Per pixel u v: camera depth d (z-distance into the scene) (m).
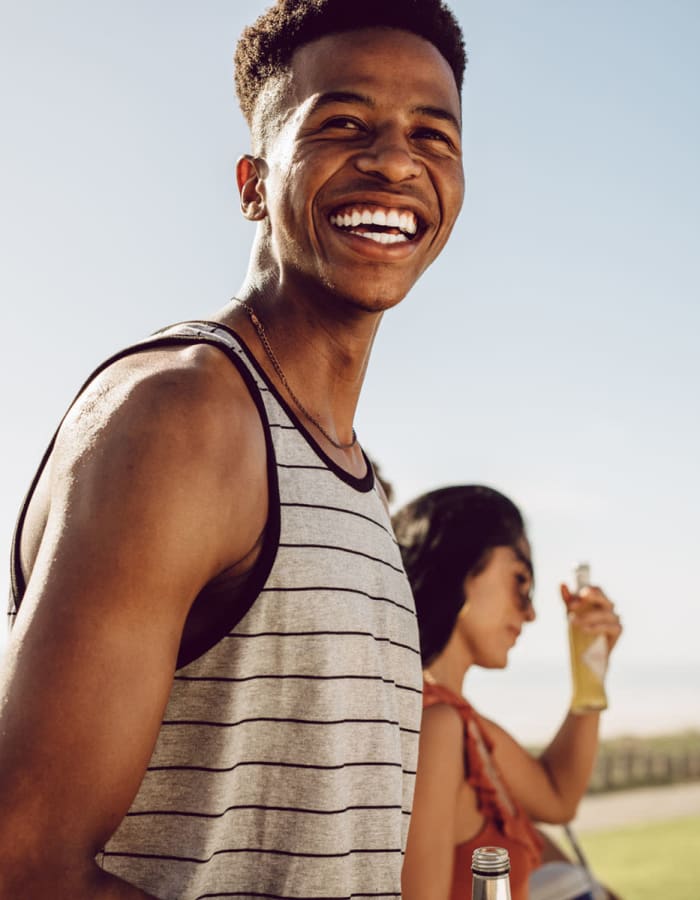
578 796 2.58
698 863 14.25
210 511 0.97
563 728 2.64
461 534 2.30
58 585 0.89
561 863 2.56
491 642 2.30
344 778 1.13
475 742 2.12
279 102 1.29
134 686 0.89
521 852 2.08
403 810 1.32
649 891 12.13
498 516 2.35
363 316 1.27
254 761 1.09
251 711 1.08
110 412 0.98
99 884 0.86
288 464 1.13
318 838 1.10
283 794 1.10
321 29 1.27
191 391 1.01
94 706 0.86
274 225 1.27
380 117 1.24
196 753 1.06
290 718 1.09
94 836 0.87
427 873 1.94
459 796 2.08
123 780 0.88
